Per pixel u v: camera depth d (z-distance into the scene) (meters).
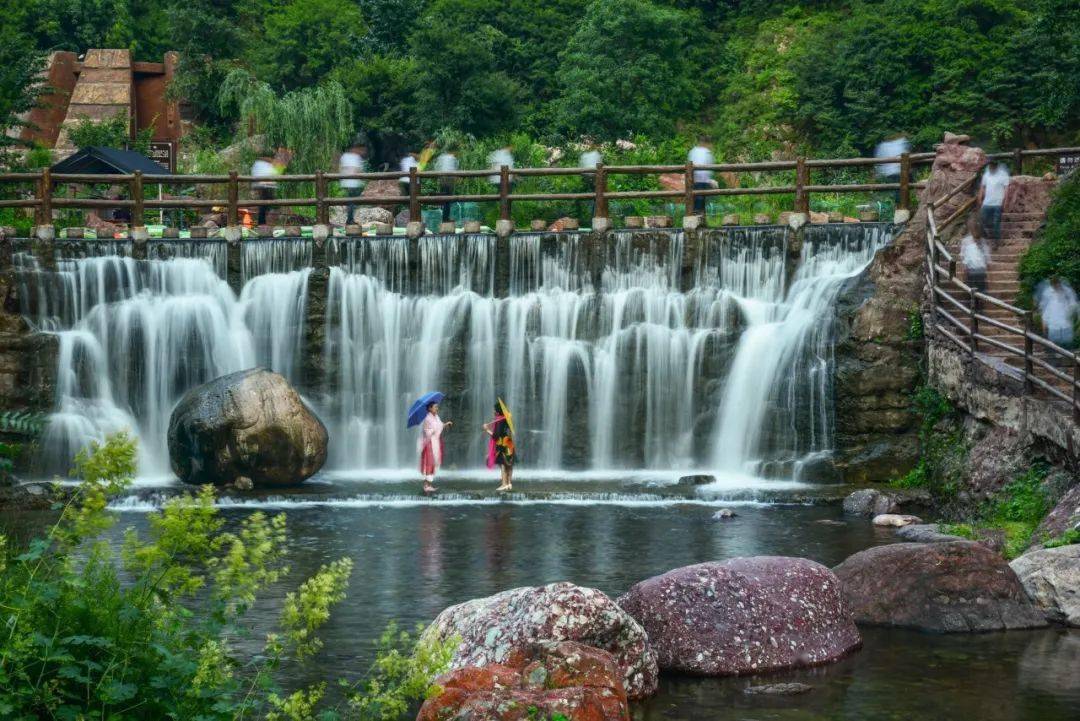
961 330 20.94
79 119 48.31
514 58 51.59
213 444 21.88
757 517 18.94
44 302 25.44
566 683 8.59
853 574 12.58
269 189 37.16
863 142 43.78
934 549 12.38
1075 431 16.56
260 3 57.31
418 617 12.23
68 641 6.18
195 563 14.57
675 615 10.71
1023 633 11.87
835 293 23.70
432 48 45.91
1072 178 23.48
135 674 6.40
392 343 26.08
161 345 25.69
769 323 24.70
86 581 6.69
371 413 26.03
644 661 9.84
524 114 47.81
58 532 6.88
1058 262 21.52
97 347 25.41
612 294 25.62
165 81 52.56
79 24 56.84
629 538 16.91
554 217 35.41
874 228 24.78
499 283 26.08
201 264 26.16
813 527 17.88
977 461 19.30
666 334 25.17
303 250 26.28
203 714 6.47
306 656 10.66
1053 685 10.02
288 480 22.33
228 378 22.62
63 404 24.92
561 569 14.72
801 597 11.13
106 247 26.05
